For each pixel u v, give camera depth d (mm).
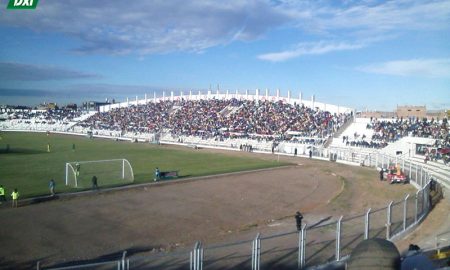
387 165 59406
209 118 119312
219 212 33688
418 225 26328
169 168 59000
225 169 58750
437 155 59750
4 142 100250
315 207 35969
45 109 190250
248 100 127750
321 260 19906
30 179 46844
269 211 34594
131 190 41844
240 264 19484
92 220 30266
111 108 161875
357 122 90000
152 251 23375
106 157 71750
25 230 27344
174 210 33906
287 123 101562
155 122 127875
